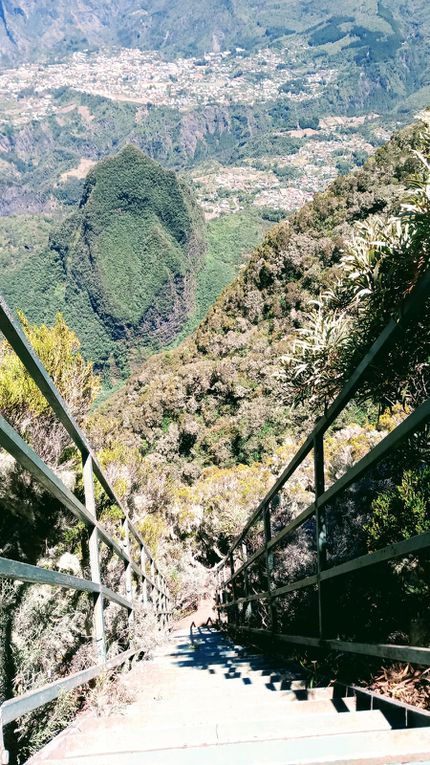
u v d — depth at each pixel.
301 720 2.19
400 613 3.54
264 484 18.17
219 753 1.66
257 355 43.97
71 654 3.34
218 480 20.88
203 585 17.75
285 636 4.09
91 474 2.93
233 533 17.47
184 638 9.96
